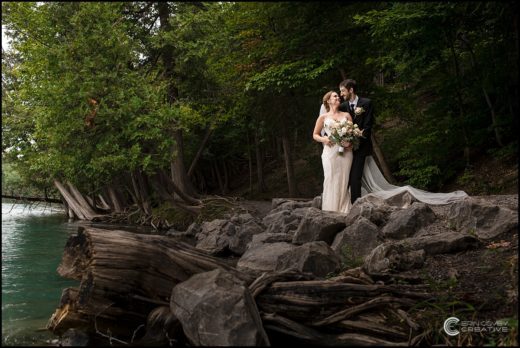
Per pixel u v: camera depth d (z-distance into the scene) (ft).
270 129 45.75
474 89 36.52
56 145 36.01
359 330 10.81
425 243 15.56
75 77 31.45
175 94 46.75
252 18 34.81
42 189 65.41
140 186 47.62
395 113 43.14
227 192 80.07
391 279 12.80
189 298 10.20
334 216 19.84
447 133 37.24
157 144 38.75
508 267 12.85
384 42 35.94
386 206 21.35
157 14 34.19
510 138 35.55
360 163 22.72
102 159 34.78
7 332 11.15
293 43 35.78
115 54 32.45
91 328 11.37
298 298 11.25
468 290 12.00
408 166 37.88
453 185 36.40
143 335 11.37
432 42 33.63
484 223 16.52
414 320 10.91
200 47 37.96
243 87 44.01
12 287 15.58
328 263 14.52
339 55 35.91
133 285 11.57
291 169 49.73
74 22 28.84
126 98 35.01
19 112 43.21
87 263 11.66
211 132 62.80
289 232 22.36
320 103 41.47
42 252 23.18
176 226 41.86
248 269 17.01
